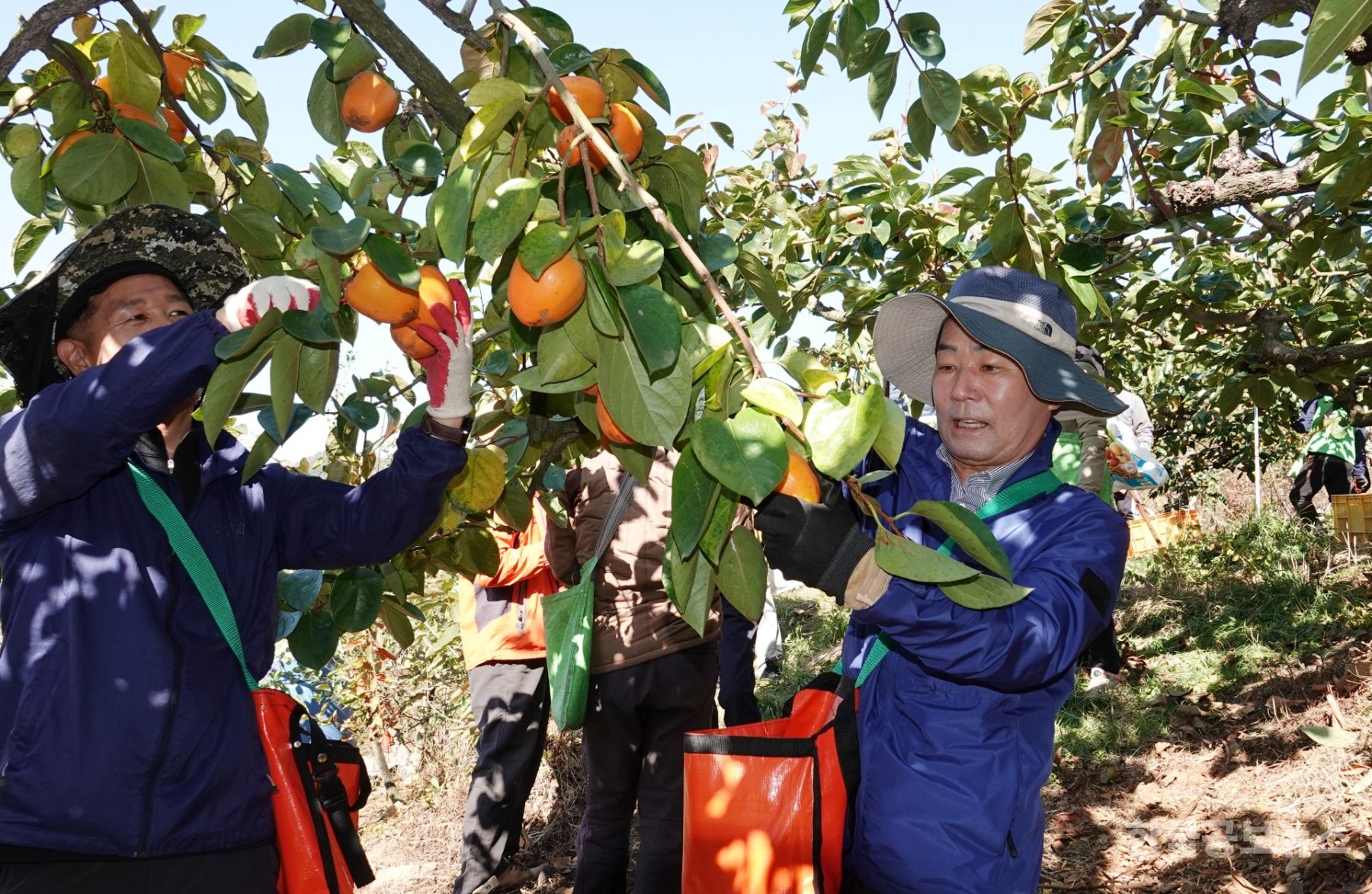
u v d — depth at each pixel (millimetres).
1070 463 3215
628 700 3326
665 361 1104
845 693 1810
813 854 1685
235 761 1611
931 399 2123
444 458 1744
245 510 1775
